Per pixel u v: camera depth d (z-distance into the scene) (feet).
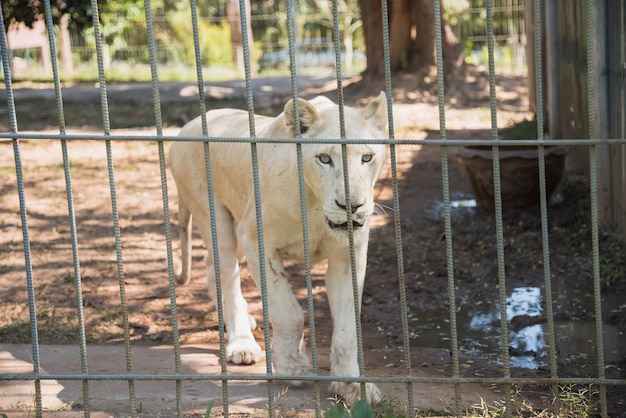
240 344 16.66
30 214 30.66
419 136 44.16
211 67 88.69
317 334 19.42
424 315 20.54
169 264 11.89
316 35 101.50
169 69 84.94
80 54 91.86
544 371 16.29
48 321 19.38
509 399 12.53
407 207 30.96
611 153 24.76
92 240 27.40
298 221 13.89
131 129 49.34
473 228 27.45
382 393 14.61
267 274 14.53
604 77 24.21
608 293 20.89
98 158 41.04
